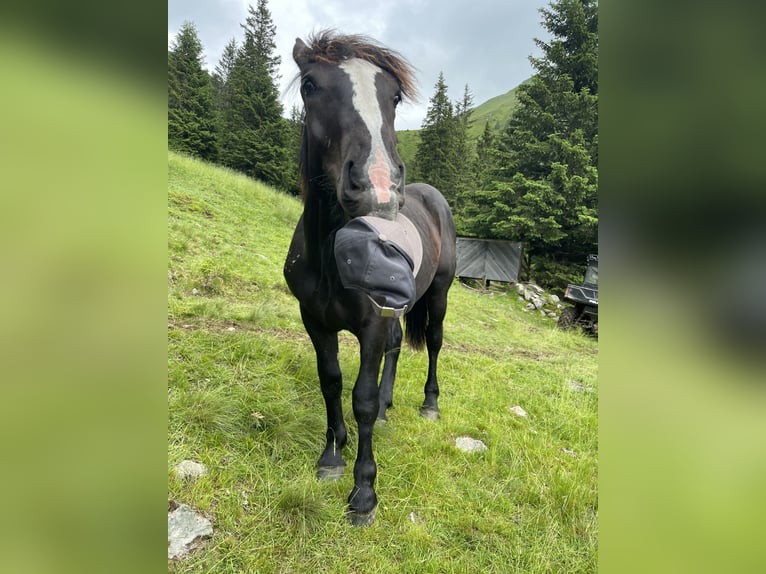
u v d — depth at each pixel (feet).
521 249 36.86
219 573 4.71
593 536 6.01
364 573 5.09
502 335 19.83
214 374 7.97
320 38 5.46
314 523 5.54
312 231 5.89
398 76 5.55
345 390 8.98
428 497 6.45
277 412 7.39
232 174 30.19
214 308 10.72
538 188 37.65
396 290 4.52
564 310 27.25
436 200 10.13
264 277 14.61
